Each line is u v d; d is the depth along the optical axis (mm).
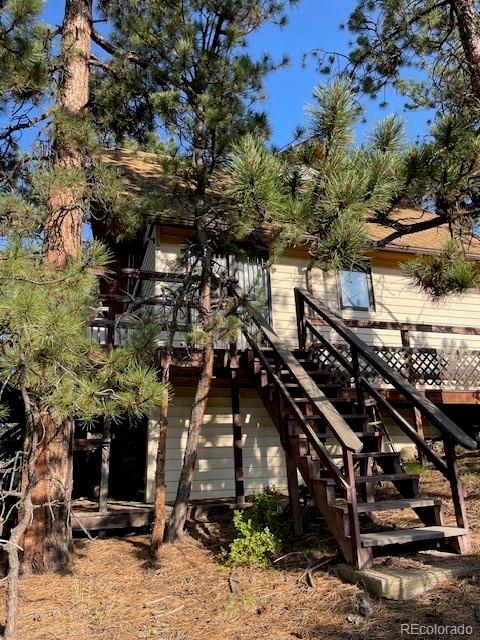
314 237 3973
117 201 6324
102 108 7758
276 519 5863
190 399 8781
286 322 9805
